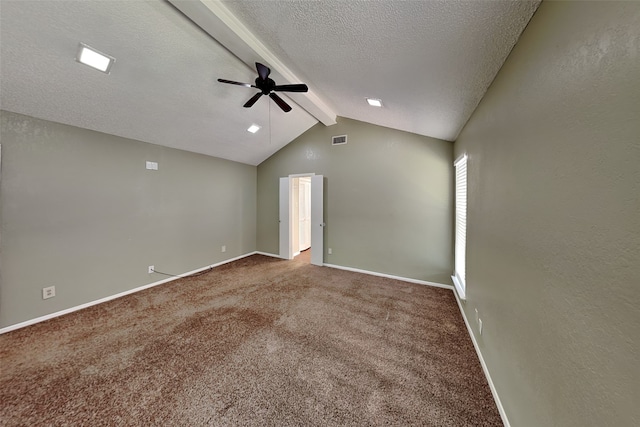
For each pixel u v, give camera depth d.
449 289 3.56
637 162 0.55
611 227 0.64
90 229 2.95
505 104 1.43
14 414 1.45
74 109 2.55
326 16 1.49
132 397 1.57
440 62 1.65
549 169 0.95
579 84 0.77
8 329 2.34
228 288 3.55
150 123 3.16
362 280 3.92
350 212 4.45
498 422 1.42
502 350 1.46
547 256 0.96
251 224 5.63
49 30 1.75
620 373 0.61
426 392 1.63
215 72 2.62
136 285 3.44
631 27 0.57
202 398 1.56
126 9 1.75
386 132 4.09
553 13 0.92
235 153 4.80
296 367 1.86
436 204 3.74
